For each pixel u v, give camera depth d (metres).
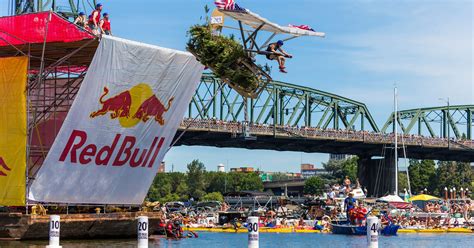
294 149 169.75
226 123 141.00
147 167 58.88
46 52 55.41
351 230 85.44
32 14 53.75
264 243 69.56
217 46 31.38
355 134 167.75
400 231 95.44
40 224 51.97
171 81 56.31
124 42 52.38
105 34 53.09
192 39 31.75
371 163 186.25
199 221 100.94
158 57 54.69
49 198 53.59
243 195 151.00
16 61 51.84
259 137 151.25
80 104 51.94
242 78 32.16
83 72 60.53
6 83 52.19
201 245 61.34
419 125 190.38
